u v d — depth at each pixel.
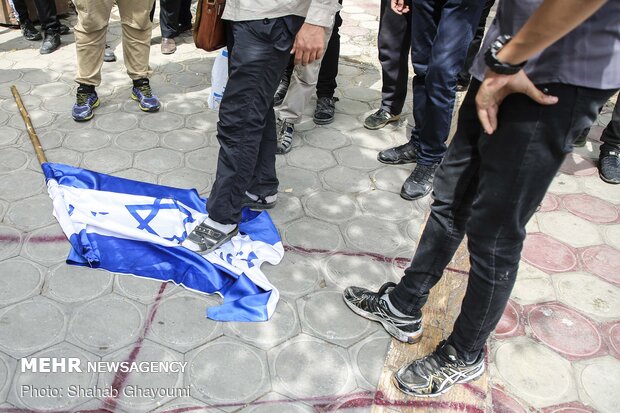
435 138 3.08
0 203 2.78
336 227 2.88
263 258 2.58
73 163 3.17
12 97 3.83
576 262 2.79
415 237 2.86
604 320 2.46
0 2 4.92
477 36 4.21
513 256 1.71
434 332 2.31
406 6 3.27
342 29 5.70
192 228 2.70
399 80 3.67
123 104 3.86
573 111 1.42
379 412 1.98
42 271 2.41
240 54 2.17
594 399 2.10
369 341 2.25
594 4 1.17
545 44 1.29
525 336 2.35
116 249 2.51
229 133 2.33
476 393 2.07
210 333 2.21
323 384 2.06
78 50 3.45
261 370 2.08
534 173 1.52
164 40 4.73
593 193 3.36
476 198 1.70
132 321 2.22
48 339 2.11
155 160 3.27
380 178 3.31
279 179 3.21
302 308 2.37
